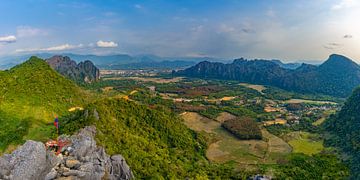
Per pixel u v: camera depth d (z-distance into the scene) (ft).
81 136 460.96
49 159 382.01
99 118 631.97
